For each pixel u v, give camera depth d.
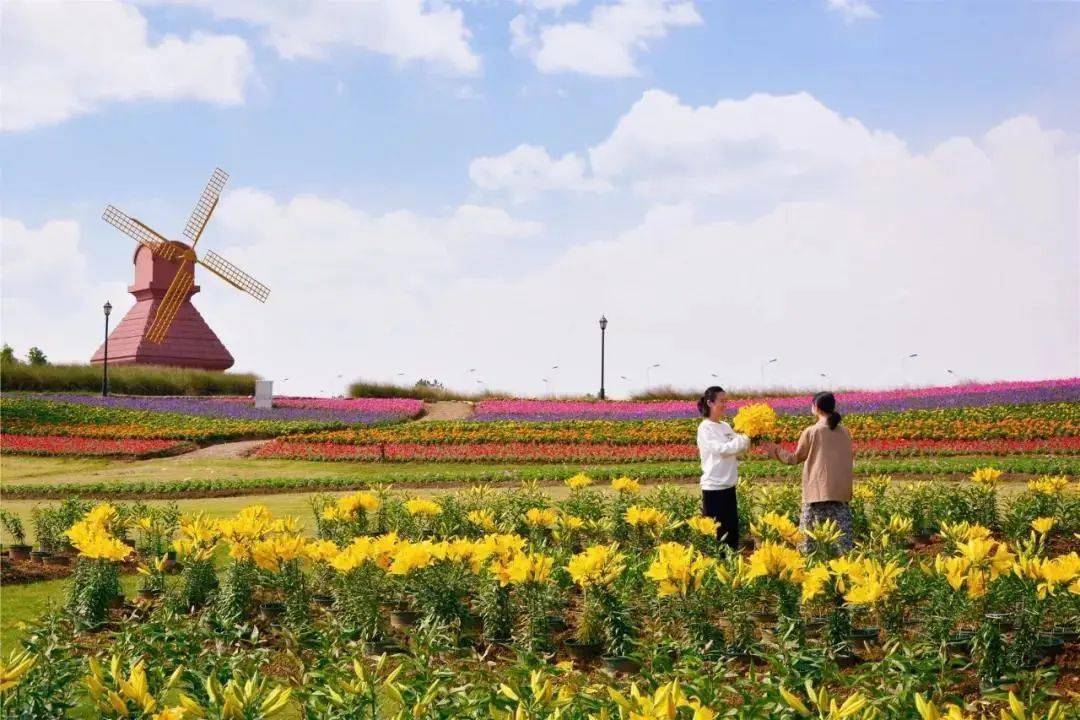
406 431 29.20
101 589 7.91
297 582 7.54
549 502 13.91
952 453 22.30
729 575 6.50
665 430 27.50
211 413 36.53
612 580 6.59
